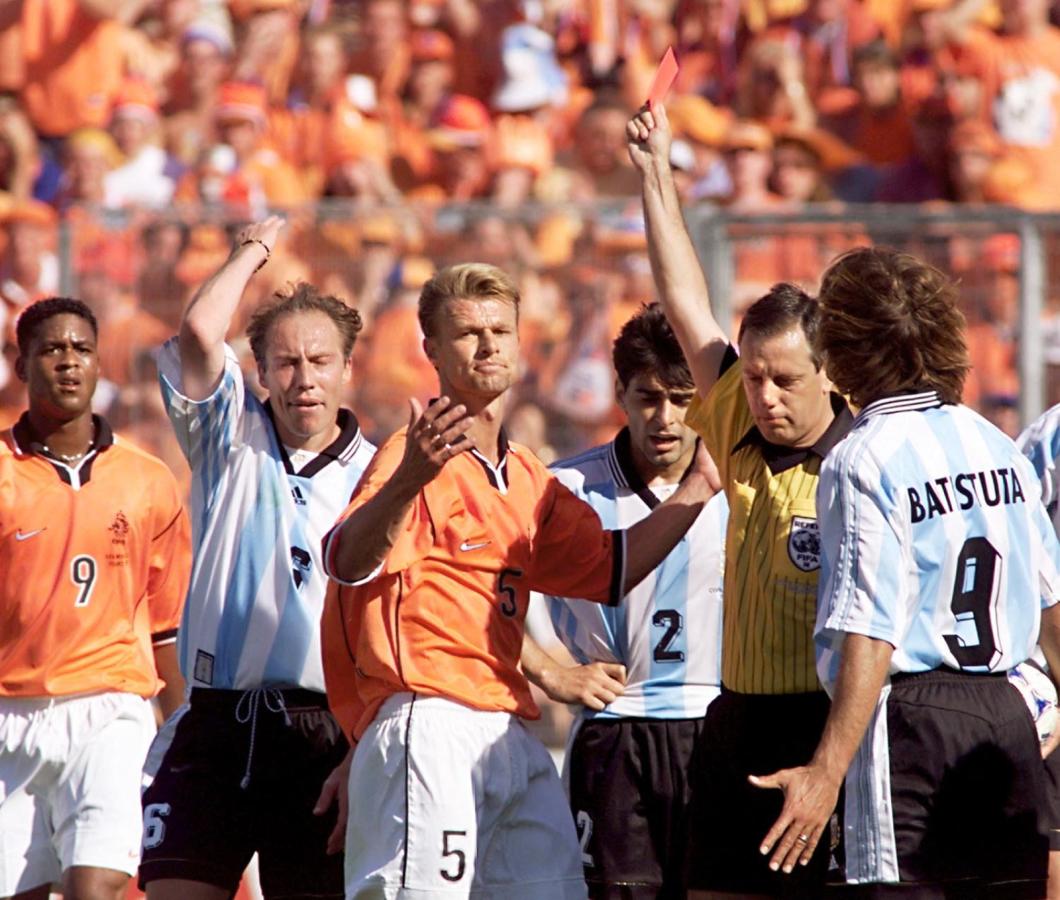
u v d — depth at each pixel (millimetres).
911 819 13602
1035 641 14281
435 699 14883
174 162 40531
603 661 18500
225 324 17172
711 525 18438
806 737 15219
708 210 29516
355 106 40438
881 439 13664
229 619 17312
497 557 15156
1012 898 13875
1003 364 28875
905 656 13695
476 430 15375
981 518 13789
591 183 39406
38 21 40062
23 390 34156
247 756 17219
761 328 15031
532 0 41844
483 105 40594
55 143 39906
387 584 14953
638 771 18281
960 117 38312
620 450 18750
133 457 19547
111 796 18406
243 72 40781
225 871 17109
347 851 15148
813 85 40312
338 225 30359
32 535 18734
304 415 17359
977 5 39844
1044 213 28703
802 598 15172
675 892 18234
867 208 29531
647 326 17906
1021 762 13906
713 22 41594
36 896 18906
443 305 15086
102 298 30562
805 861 13023
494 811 14953
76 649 18766
